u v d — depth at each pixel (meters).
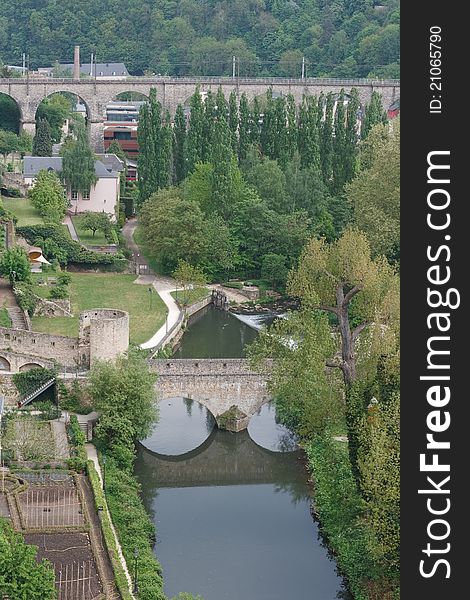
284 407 172.38
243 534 154.50
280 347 165.00
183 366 181.88
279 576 142.88
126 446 168.62
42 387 180.25
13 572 115.38
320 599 137.62
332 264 165.50
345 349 159.00
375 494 129.88
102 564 132.38
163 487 171.50
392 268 180.62
